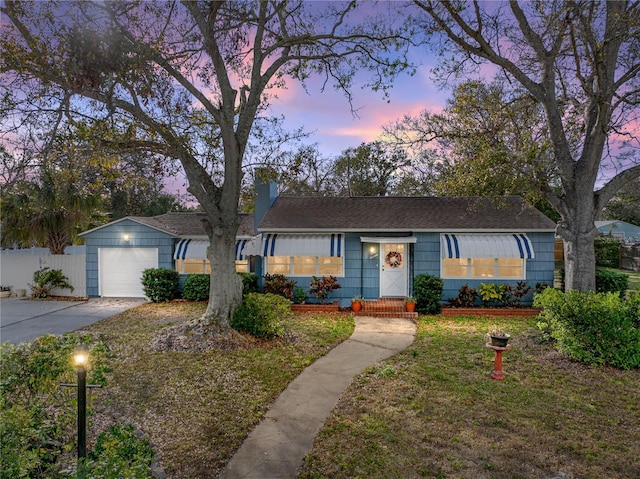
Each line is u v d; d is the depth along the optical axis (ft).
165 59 37.47
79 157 36.40
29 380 18.70
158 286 64.28
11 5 30.35
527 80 41.06
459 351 37.22
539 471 18.07
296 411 24.48
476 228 58.59
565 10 37.47
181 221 76.95
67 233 74.28
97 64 31.83
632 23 35.17
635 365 31.50
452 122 46.37
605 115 38.63
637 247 105.09
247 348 37.35
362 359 35.14
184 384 28.50
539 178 40.40
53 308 60.29
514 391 27.43
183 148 39.42
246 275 62.23
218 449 19.98
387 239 59.00
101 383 19.56
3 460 13.69
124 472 12.87
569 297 34.78
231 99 39.96
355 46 47.26
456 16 39.24
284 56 43.78
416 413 24.00
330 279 59.52
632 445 20.38
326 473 17.93
